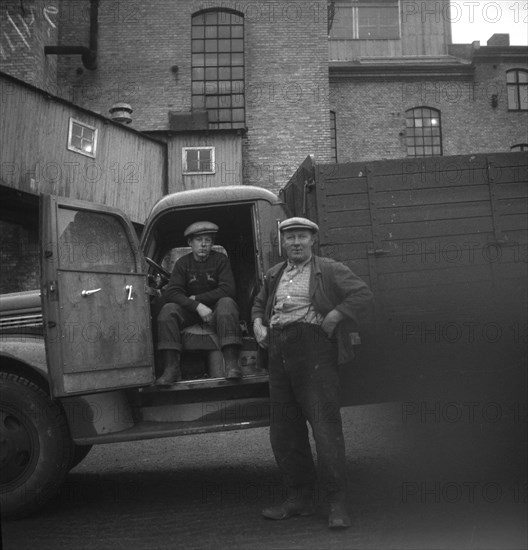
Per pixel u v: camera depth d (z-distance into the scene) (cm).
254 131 1955
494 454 505
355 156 2525
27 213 1523
